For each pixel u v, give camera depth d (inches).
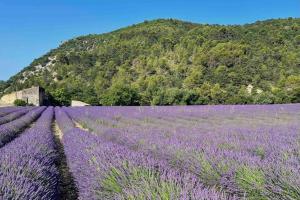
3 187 181.0
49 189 226.4
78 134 470.0
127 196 163.8
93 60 4788.4
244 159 261.1
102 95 2952.8
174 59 3951.8
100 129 649.6
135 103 2687.0
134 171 205.0
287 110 1315.2
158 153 344.5
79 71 4623.5
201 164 265.4
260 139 420.2
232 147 365.1
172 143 362.0
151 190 163.9
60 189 292.5
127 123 892.6
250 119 1002.7
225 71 2824.8
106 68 4318.4
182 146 334.3
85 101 3129.9
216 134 478.0
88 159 257.6
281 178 200.4
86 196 217.5
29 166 238.1
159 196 156.2
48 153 350.3
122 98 2632.9
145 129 600.4
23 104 2790.4
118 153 260.7
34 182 208.2
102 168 219.9
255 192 212.1
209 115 1176.2
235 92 2539.4
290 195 187.9
